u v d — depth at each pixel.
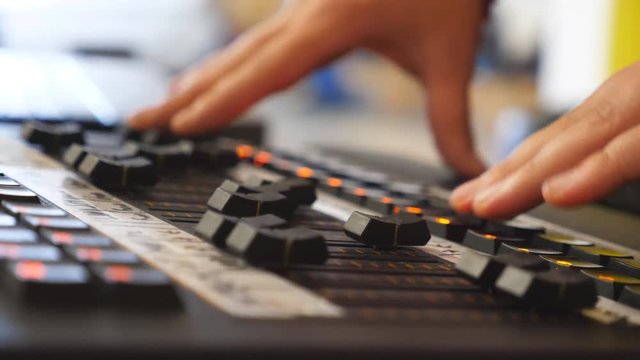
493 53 1.83
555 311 0.35
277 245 0.36
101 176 0.45
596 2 1.62
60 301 0.30
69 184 0.45
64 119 0.65
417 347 0.30
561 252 0.43
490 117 1.85
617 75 0.48
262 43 0.69
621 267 0.41
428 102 0.70
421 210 0.48
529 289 0.34
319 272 0.36
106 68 0.92
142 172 0.46
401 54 0.73
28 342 0.27
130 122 0.64
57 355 0.27
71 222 0.36
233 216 0.40
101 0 1.73
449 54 0.70
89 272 0.31
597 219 0.51
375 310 0.33
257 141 0.74
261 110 1.91
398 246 0.41
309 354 0.29
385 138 1.79
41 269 0.31
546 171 0.46
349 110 2.03
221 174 0.55
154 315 0.30
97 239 0.34
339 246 0.40
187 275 0.34
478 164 0.66
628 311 0.36
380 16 0.71
